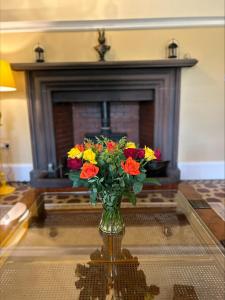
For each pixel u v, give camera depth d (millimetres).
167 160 3154
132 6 2775
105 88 3014
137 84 2990
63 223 1450
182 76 3008
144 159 1156
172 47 2869
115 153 1127
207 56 2961
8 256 1135
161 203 1692
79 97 3100
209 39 2918
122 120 3617
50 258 1126
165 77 2949
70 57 2957
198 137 3184
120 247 1198
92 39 2914
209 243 1199
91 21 2828
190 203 1626
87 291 935
